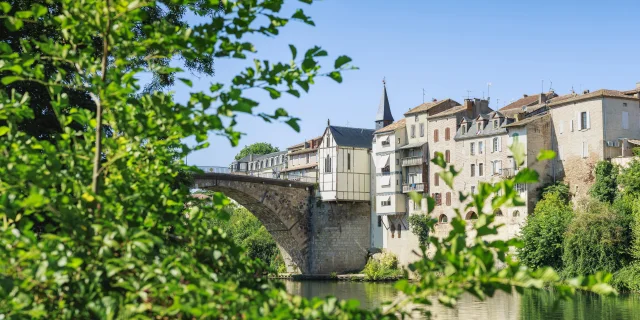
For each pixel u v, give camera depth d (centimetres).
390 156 7300
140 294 442
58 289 462
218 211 584
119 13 512
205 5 537
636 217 4500
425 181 6975
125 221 513
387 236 7350
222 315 426
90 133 593
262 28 523
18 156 529
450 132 6825
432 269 419
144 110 553
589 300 3938
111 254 460
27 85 1506
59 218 483
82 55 527
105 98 511
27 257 458
